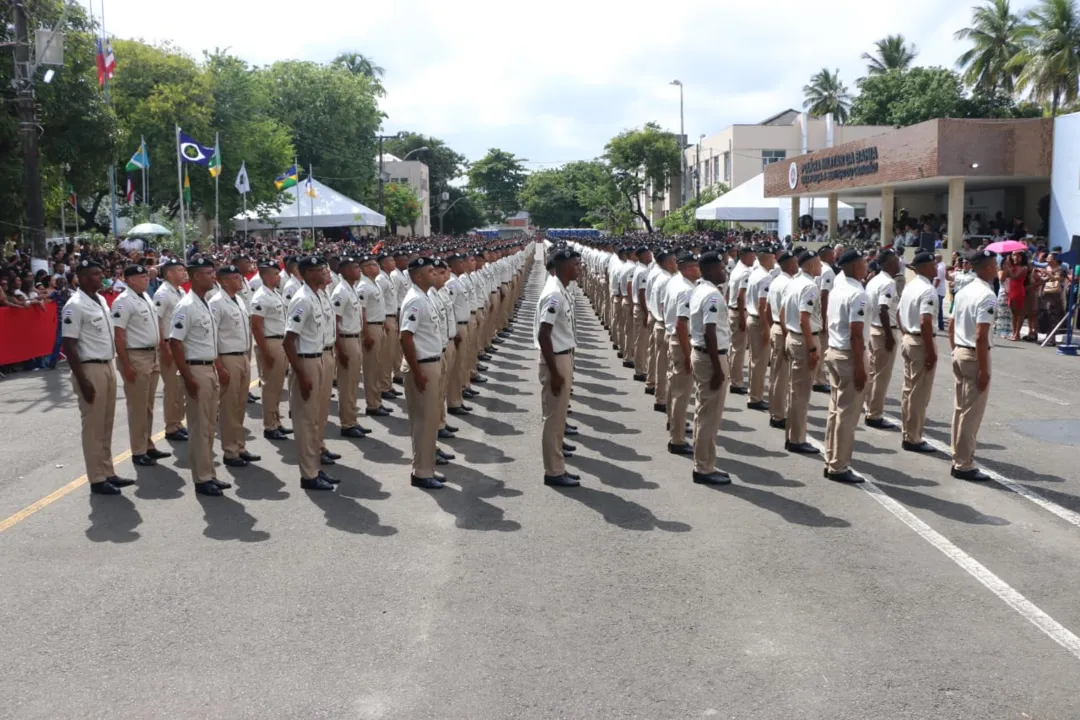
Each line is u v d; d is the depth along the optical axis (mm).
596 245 27281
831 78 69438
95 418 7527
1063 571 5648
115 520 6832
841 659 4520
